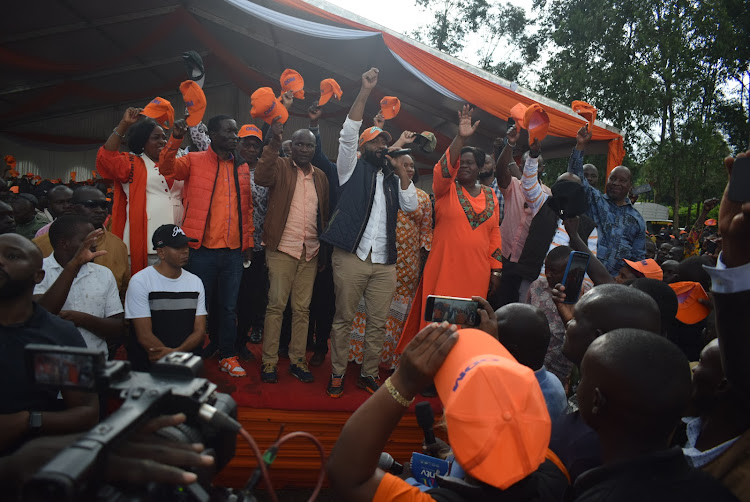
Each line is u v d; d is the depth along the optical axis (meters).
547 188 4.74
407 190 3.83
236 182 3.83
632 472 1.13
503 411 1.01
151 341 3.24
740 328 1.23
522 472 1.01
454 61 7.43
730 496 1.09
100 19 9.48
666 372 1.15
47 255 3.53
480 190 4.32
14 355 1.93
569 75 17.48
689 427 1.84
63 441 1.07
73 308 3.03
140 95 13.38
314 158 4.03
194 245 3.63
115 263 3.52
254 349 4.64
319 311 4.31
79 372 1.02
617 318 1.67
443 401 1.09
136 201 3.71
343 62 9.45
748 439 1.35
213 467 1.12
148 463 0.88
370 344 3.80
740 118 18.78
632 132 17.33
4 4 8.66
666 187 18.67
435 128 11.15
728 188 1.23
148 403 0.97
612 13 17.00
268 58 11.07
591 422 1.27
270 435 3.46
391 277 3.82
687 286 3.32
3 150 14.70
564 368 3.84
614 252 4.48
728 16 17.22
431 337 1.15
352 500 1.19
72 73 11.62
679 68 16.77
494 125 9.55
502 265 4.75
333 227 3.65
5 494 1.02
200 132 4.22
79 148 15.33
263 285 4.48
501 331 2.00
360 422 1.19
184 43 11.10
